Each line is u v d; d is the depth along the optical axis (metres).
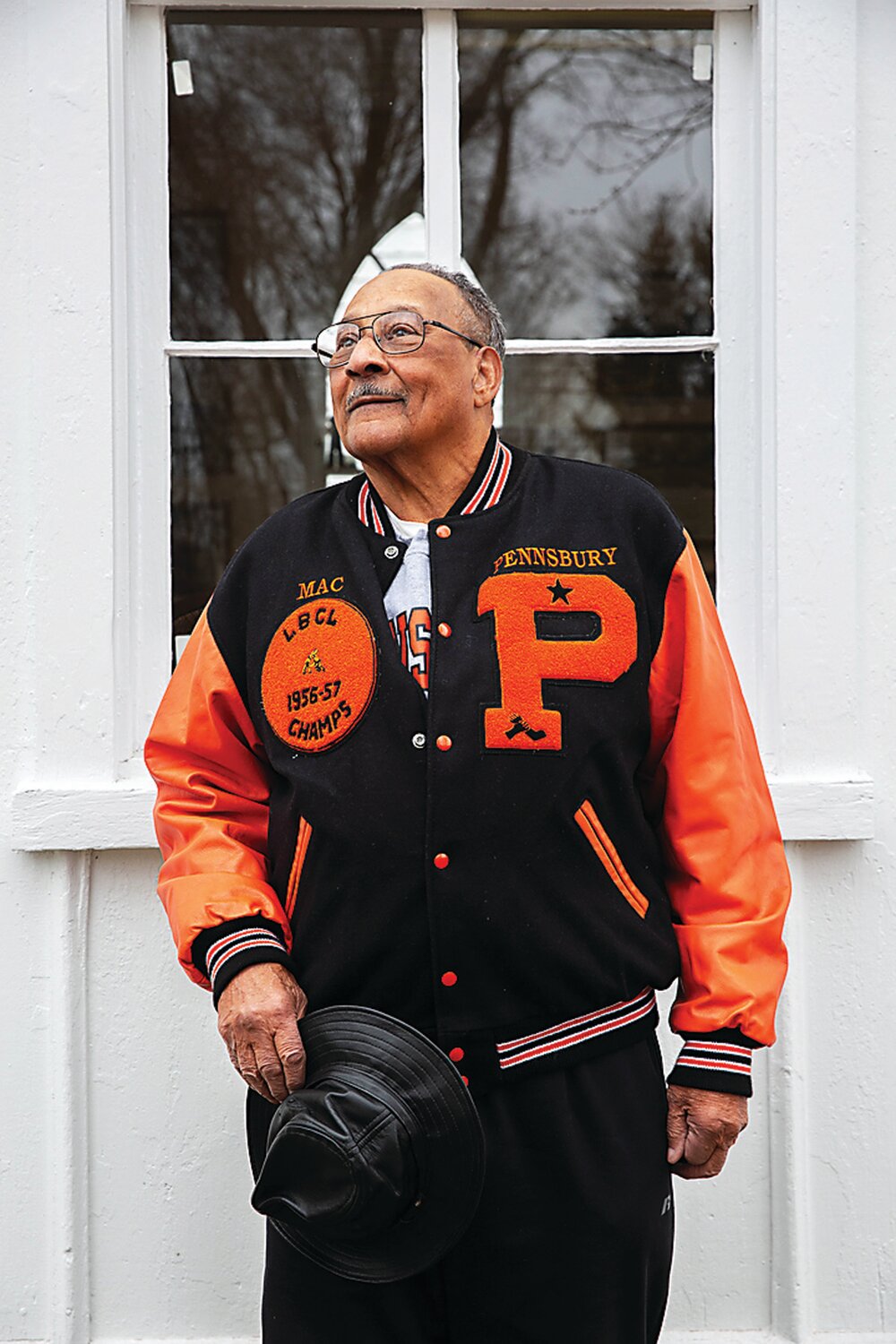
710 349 2.68
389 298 1.93
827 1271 2.51
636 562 1.89
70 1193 2.49
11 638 2.51
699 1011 1.84
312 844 1.82
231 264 3.45
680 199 3.00
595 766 1.83
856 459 2.50
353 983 1.82
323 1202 1.67
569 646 1.83
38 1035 2.51
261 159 3.41
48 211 2.49
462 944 1.77
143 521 2.62
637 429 3.28
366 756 1.81
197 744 1.97
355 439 1.90
